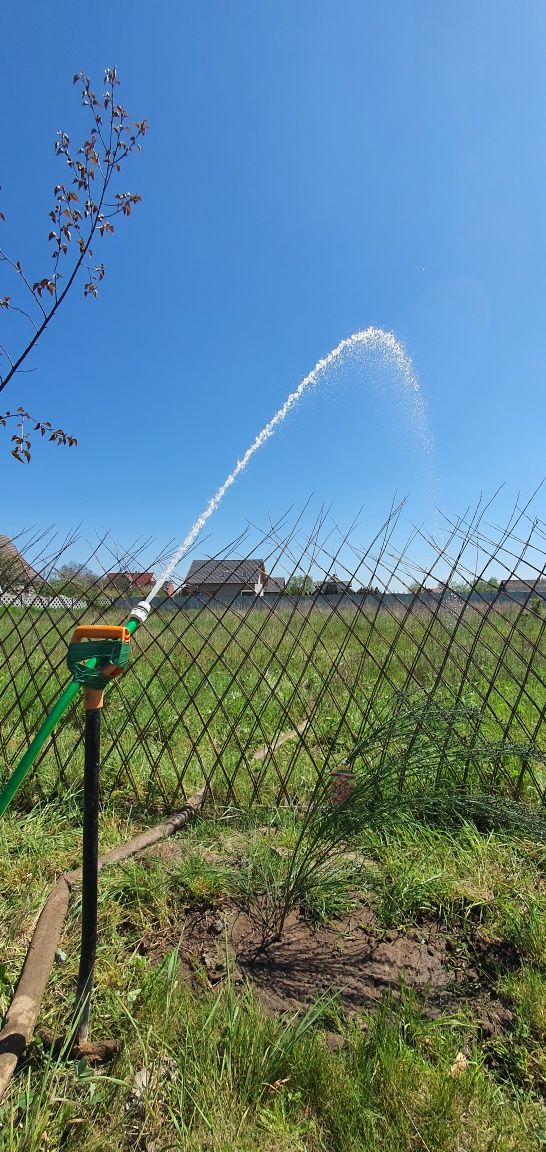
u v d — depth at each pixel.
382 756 3.22
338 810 3.00
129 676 6.66
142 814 4.09
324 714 5.92
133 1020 2.05
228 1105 1.84
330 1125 1.80
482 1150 1.72
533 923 2.67
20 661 8.03
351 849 3.36
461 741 3.92
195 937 2.73
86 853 1.93
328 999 2.32
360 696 5.97
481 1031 2.19
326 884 2.98
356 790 3.08
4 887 3.08
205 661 8.50
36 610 7.70
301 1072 1.93
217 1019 2.15
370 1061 1.97
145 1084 1.92
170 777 4.54
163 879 3.07
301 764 4.83
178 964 2.49
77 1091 1.90
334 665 4.92
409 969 2.53
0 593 5.25
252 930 2.79
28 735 4.71
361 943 2.70
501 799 3.62
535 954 2.55
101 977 2.38
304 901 2.96
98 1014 2.21
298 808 4.01
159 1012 2.19
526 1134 1.77
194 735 5.47
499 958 2.58
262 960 2.58
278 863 3.23
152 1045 2.07
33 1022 2.05
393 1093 1.86
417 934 2.76
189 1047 2.03
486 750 3.71
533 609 4.52
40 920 2.55
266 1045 2.03
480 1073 1.94
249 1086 1.89
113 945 2.60
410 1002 2.26
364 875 3.11
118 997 2.26
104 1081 1.92
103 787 4.40
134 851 3.42
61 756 4.86
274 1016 2.19
